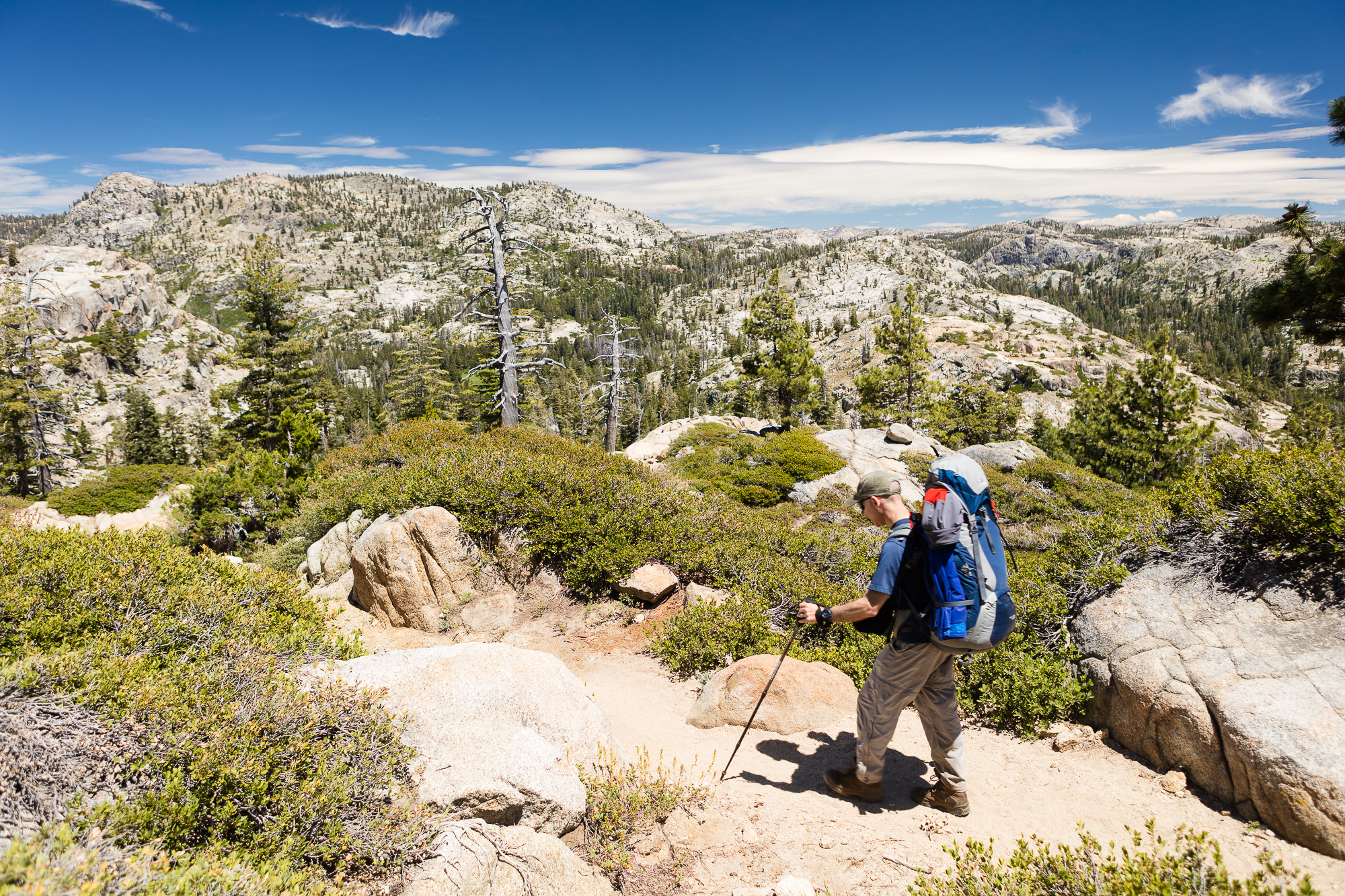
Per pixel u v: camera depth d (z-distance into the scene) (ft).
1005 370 434.71
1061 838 11.04
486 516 26.73
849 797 12.92
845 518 53.83
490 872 9.27
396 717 11.52
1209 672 12.56
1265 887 7.57
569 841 11.07
